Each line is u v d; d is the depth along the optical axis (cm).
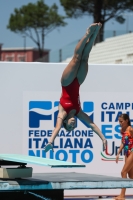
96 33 1077
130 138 1603
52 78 1705
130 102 1738
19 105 1691
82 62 1110
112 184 1112
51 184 1084
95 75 1719
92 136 1717
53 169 1688
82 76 1116
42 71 1700
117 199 1636
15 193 1166
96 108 1719
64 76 1112
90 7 5191
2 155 1296
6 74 1684
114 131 1728
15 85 1689
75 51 1098
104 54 4316
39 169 1677
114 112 1730
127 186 1119
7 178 1171
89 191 1736
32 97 1695
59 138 1700
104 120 1722
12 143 1686
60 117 1110
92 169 1714
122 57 4006
